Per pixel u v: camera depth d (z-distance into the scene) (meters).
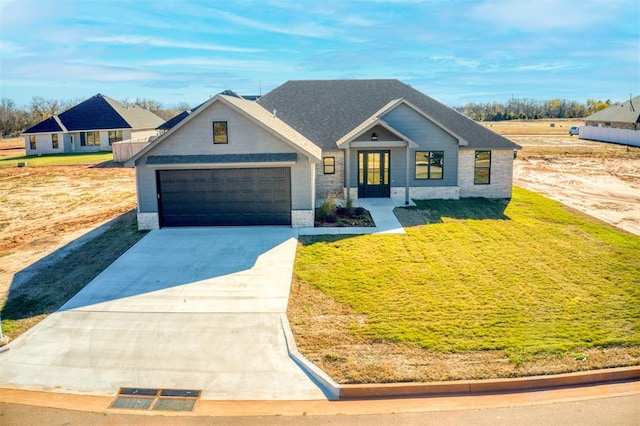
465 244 19.05
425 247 18.70
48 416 9.53
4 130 89.38
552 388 10.24
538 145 59.66
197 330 12.73
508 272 16.03
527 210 24.84
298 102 29.80
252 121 20.88
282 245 19.11
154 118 65.62
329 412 9.55
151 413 9.59
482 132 27.80
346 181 25.23
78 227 22.62
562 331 12.09
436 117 28.77
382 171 26.81
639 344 11.48
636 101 65.38
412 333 12.13
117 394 10.25
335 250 18.45
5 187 33.78
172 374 10.91
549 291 14.48
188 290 15.09
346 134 27.17
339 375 10.55
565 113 141.12
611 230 21.14
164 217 21.88
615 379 10.47
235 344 12.04
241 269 16.69
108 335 12.57
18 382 10.70
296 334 12.30
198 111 20.56
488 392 10.12
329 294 14.58
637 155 48.75
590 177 36.34
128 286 15.45
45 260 18.08
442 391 10.13
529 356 11.03
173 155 21.30
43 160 48.34
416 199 27.09
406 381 10.29
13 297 14.87
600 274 15.80
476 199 27.33
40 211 26.38
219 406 9.80
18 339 12.41
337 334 12.23
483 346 11.45
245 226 21.75
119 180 36.47
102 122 56.06
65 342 12.27
